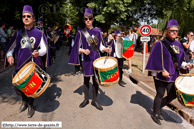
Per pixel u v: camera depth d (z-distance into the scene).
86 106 3.55
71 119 3.03
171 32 2.69
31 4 12.27
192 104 2.40
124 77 6.20
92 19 3.22
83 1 12.93
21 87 2.48
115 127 2.84
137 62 9.09
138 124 2.96
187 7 14.98
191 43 5.25
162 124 2.99
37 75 2.60
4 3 7.78
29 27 2.88
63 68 7.32
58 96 4.07
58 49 15.15
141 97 4.22
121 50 4.88
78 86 4.87
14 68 2.94
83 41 3.20
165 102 2.94
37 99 3.84
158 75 2.77
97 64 3.07
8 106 3.45
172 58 2.70
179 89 2.43
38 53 2.75
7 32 9.47
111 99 4.04
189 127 2.93
